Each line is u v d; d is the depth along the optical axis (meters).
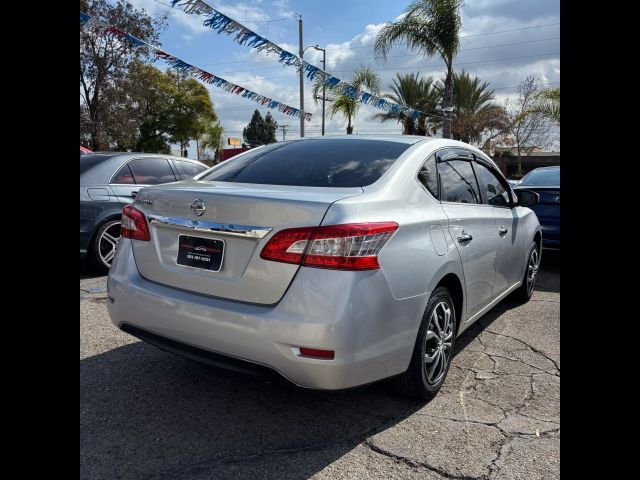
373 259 2.39
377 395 3.04
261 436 2.58
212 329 2.44
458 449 2.51
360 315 2.31
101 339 3.80
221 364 2.49
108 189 5.78
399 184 2.87
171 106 30.19
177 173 6.62
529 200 4.59
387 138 3.46
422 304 2.70
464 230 3.27
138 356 3.52
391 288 2.47
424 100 24.16
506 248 4.08
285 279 2.34
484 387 3.20
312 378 2.29
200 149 38.19
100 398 2.91
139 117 25.47
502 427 2.72
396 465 2.37
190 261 2.62
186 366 3.38
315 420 2.74
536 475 2.31
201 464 2.34
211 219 2.54
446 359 3.11
